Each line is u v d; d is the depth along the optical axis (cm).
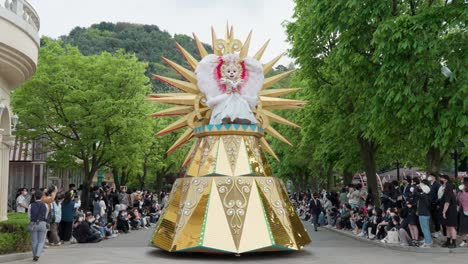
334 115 2409
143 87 2998
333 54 1953
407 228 1669
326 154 2942
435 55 1558
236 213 1410
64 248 1712
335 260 1330
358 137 2453
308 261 1313
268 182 1512
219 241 1362
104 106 2792
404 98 1598
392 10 1714
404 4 1766
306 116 2761
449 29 1584
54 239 1817
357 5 1644
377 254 1462
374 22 1694
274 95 1683
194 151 1592
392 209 1756
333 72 2244
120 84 2902
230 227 1387
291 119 4050
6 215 1891
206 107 1603
